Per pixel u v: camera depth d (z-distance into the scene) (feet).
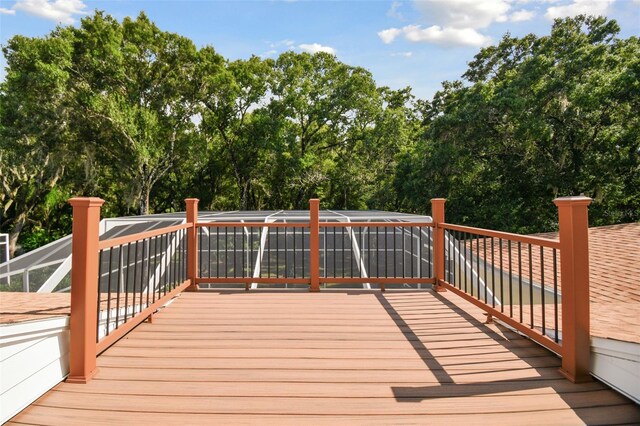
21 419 7.54
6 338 7.36
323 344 11.60
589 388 8.70
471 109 63.31
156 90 77.92
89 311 9.27
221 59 82.79
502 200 66.59
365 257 27.04
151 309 13.14
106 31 72.08
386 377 9.39
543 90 58.75
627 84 51.85
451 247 26.73
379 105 94.38
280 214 40.09
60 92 64.95
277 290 18.47
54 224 93.86
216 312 14.83
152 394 8.54
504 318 12.07
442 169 67.36
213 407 7.99
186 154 82.94
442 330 12.83
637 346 7.70
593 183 60.03
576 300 8.98
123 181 78.07
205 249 28.73
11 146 65.98
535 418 7.55
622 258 25.29
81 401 8.21
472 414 7.71
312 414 7.73
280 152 87.92
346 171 91.76
